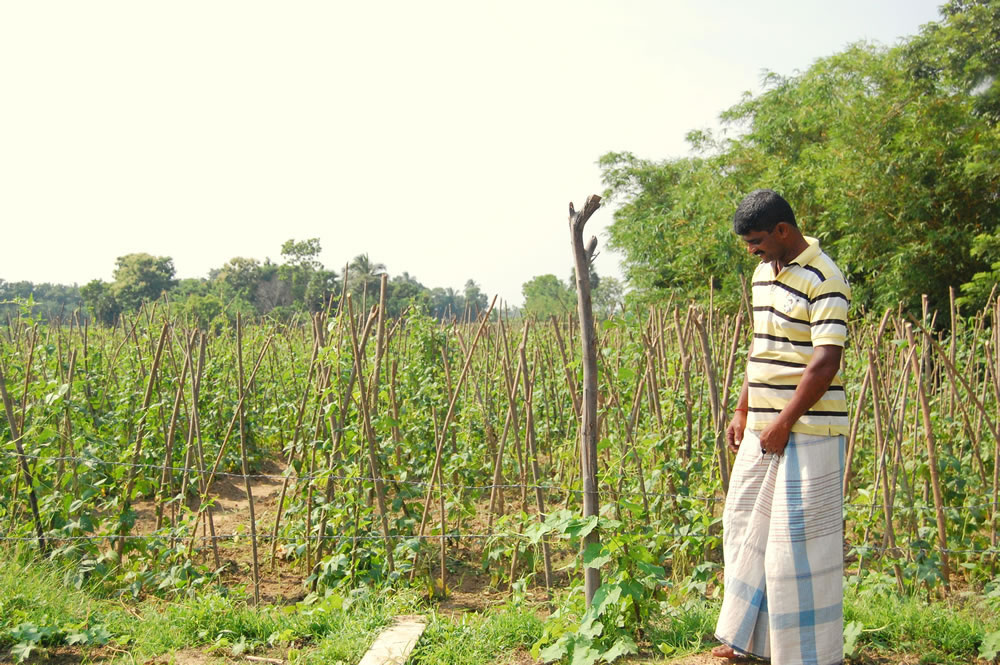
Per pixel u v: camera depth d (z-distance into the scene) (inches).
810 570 113.2
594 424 131.3
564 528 131.1
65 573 175.9
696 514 183.2
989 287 494.0
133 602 177.8
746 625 120.0
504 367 229.5
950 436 212.7
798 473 114.0
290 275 2049.7
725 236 666.2
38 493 207.6
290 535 207.9
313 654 140.6
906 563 172.6
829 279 112.7
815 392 110.9
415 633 147.5
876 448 187.3
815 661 113.0
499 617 152.2
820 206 660.1
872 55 695.1
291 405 283.9
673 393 222.1
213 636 151.8
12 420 184.2
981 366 304.8
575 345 353.1
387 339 253.8
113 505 199.2
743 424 130.3
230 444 332.8
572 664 127.1
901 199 569.9
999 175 529.7
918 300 567.2
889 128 585.3
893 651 135.1
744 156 749.9
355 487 197.5
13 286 1651.1
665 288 784.3
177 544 189.8
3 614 146.2
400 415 253.3
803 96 732.7
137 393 281.1
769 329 119.2
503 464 279.0
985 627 142.1
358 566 191.8
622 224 890.1
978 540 188.2
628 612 138.0
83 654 141.3
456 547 229.0
